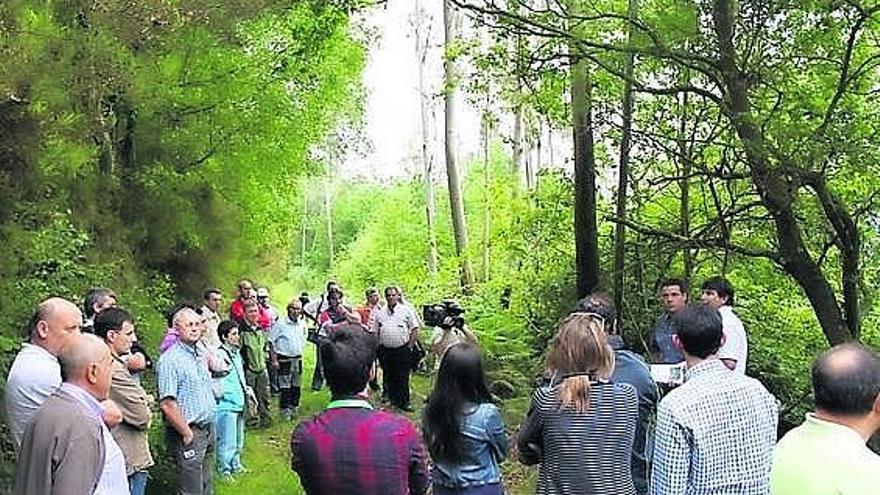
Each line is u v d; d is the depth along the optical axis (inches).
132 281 493.7
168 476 337.1
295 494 378.9
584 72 404.8
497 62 402.0
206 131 604.1
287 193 762.2
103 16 413.1
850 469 124.3
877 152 347.6
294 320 541.3
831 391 127.5
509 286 701.9
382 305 560.1
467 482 209.5
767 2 360.5
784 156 343.3
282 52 610.5
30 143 343.9
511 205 652.7
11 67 317.7
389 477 164.1
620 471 195.2
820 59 366.6
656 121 433.7
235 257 689.6
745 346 261.9
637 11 387.5
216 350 381.7
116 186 520.7
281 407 540.4
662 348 289.7
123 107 517.7
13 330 320.5
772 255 390.9
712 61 367.6
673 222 502.3
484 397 213.5
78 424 173.9
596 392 195.9
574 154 501.4
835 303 385.7
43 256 353.7
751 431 169.0
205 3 511.2
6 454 284.2
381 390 596.1
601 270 515.8
